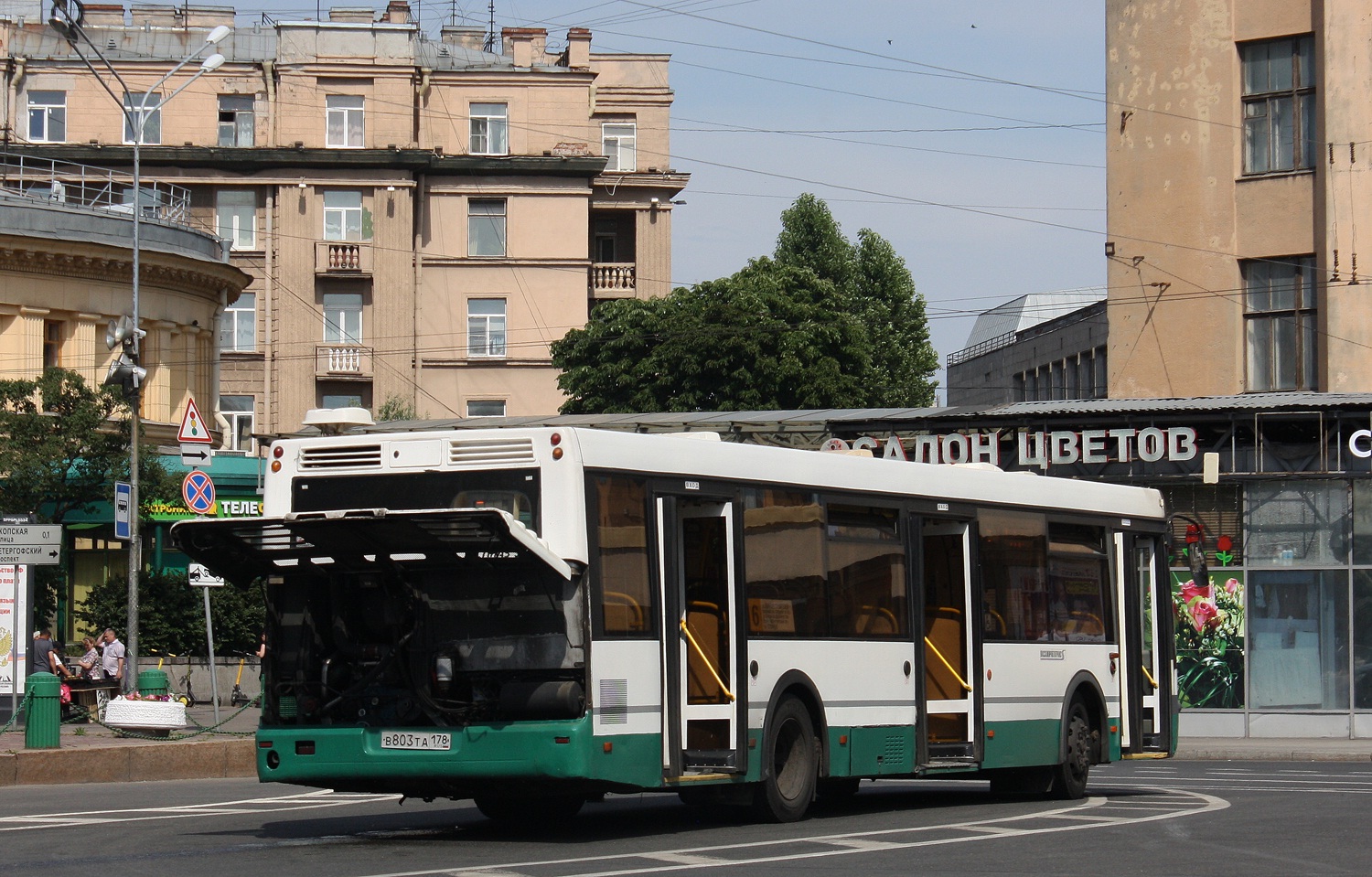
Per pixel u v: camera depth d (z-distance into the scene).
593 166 68.94
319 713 13.87
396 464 14.07
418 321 68.44
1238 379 36.84
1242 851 13.09
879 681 16.48
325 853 12.90
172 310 48.41
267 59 68.06
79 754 21.83
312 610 14.01
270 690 14.09
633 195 72.00
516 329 69.00
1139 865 12.18
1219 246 37.06
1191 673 33.53
